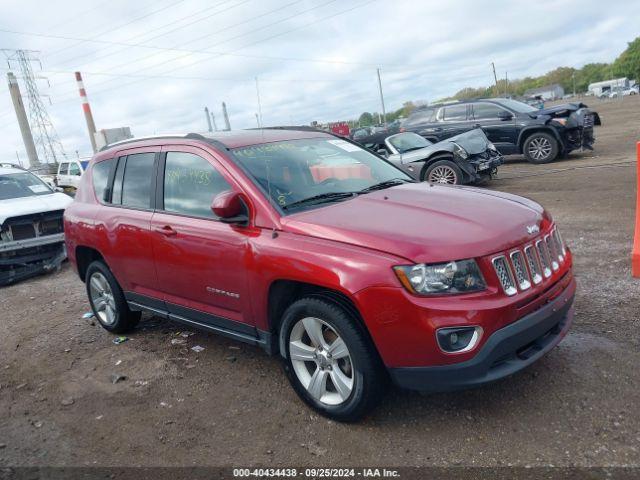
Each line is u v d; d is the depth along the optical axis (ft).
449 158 37.06
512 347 9.96
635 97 230.68
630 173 36.60
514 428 10.48
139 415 12.57
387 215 11.43
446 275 9.73
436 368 9.78
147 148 15.62
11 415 13.23
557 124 45.80
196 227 13.32
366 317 10.05
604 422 10.32
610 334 13.73
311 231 11.17
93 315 20.26
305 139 15.37
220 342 16.40
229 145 13.73
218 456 10.70
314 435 11.03
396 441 10.52
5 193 31.24
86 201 17.78
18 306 23.11
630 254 19.75
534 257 10.95
